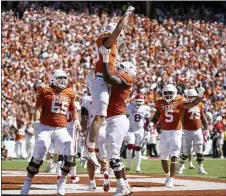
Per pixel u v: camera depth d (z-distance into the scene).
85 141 18.39
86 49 68.12
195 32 78.06
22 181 23.88
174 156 22.56
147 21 77.12
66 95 17.98
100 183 23.66
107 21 75.75
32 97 57.72
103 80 17.12
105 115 17.14
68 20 72.06
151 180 26.27
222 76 70.06
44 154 17.56
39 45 66.62
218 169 35.97
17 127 50.56
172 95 23.47
